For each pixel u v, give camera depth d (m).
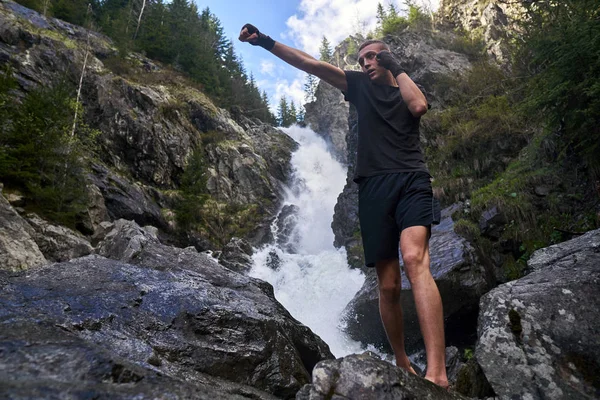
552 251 3.24
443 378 1.57
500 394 1.90
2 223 7.71
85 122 21.47
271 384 2.38
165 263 3.58
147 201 20.02
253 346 2.45
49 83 20.64
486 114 11.84
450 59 18.06
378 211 1.96
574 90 6.22
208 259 3.91
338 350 8.09
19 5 25.39
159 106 24.88
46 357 0.93
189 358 2.18
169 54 36.81
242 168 28.06
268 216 26.41
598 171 7.46
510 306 2.28
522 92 11.90
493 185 9.44
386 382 1.16
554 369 1.92
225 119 31.45
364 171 2.03
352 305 7.72
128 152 22.23
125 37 30.42
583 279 2.45
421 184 1.92
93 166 18.28
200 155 23.17
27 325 1.27
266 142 36.69
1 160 12.23
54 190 13.21
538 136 9.66
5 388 0.71
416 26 21.72
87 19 31.03
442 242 7.94
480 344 2.12
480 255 7.59
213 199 24.95
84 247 10.98
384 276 2.03
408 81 2.02
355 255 14.24
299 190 33.56
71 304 2.12
